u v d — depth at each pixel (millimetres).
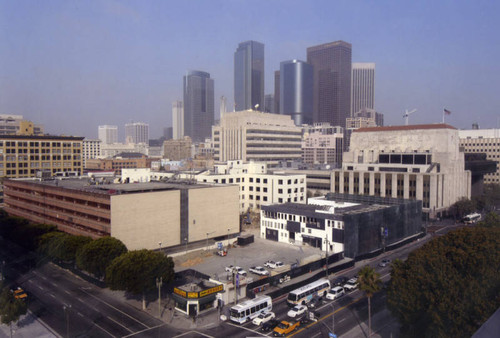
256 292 81000
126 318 69750
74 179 155125
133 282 71125
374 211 113188
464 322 50438
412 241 129250
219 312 71250
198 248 115625
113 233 95812
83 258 84062
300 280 87875
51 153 199125
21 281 89562
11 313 61781
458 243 61844
